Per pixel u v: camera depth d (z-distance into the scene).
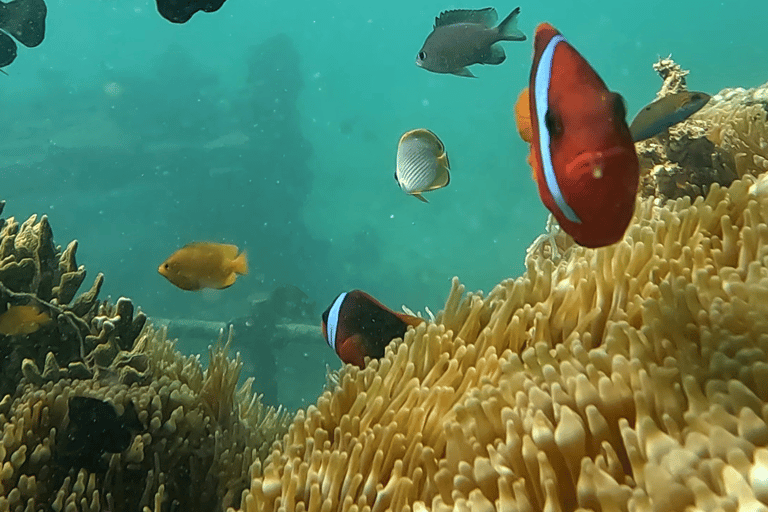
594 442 1.36
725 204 2.17
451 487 1.53
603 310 1.96
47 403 2.83
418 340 2.16
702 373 1.40
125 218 29.73
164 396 2.95
